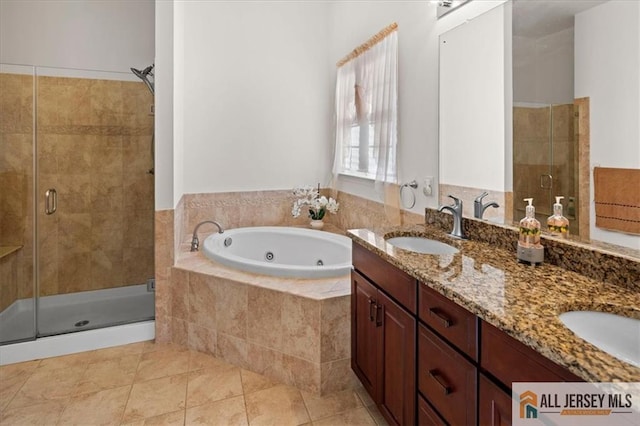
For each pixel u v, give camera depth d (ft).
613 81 3.95
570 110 4.44
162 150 8.26
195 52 10.71
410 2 7.72
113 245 10.64
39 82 9.65
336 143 11.50
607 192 4.02
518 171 5.29
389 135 8.41
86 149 10.25
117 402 6.32
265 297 7.06
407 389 4.63
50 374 7.15
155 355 7.93
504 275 4.08
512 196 5.41
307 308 6.57
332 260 9.86
